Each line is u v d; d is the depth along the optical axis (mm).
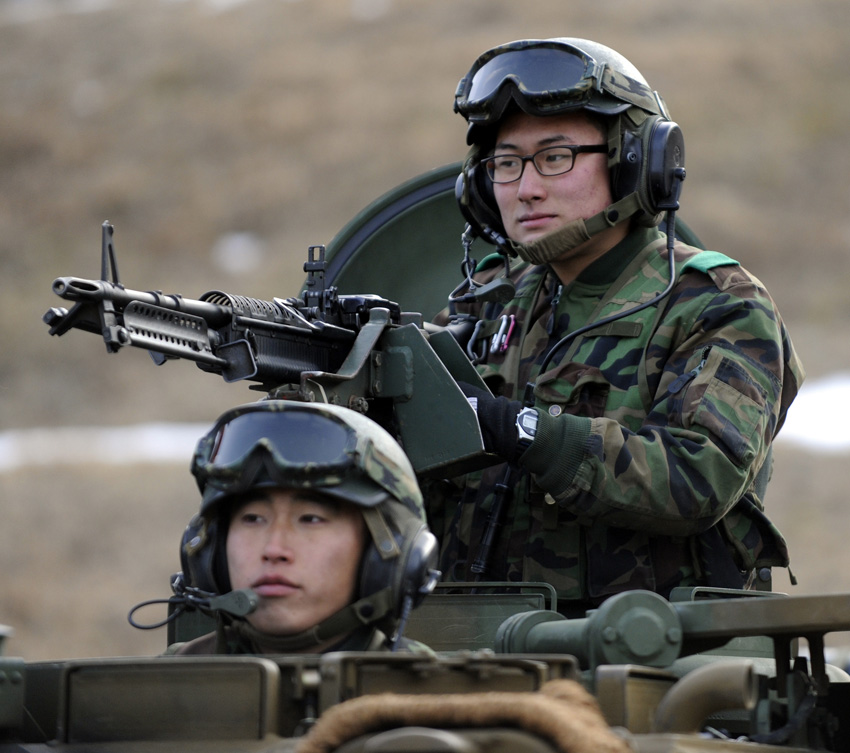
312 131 166500
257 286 136250
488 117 13109
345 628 8438
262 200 151250
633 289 13070
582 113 13062
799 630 9055
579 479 11594
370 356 12039
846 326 116062
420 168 154125
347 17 195875
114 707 7547
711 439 11797
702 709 8227
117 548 66938
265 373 11281
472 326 14078
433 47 180375
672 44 174250
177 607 11320
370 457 8383
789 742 9508
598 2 186375
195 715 7422
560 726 6352
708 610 9148
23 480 75562
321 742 6461
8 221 154375
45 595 61844
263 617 8406
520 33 182250
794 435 77000
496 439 11727
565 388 12719
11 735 8352
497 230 13969
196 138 167375
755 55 170375
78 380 114188
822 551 58312
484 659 7402
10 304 130250
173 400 110688
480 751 6352
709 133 155125
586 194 13047
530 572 12484
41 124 174250
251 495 8484
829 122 159875
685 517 11727
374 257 15969
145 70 186000
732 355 12211
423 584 8492
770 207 142375
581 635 9008
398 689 7367
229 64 184875
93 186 156375
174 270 141625
